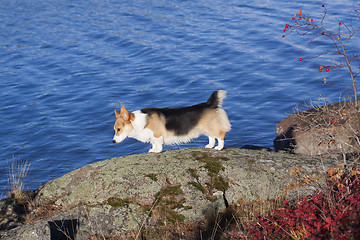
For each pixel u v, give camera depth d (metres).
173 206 6.66
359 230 4.93
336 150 9.12
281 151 9.77
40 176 12.10
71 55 24.16
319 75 18.33
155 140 8.01
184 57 22.47
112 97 17.78
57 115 16.27
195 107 8.04
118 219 6.55
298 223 5.55
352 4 30.45
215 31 27.02
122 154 13.36
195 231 6.40
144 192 6.86
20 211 7.13
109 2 38.56
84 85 19.34
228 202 6.88
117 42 26.22
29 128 15.20
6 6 38.12
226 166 7.32
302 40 23.39
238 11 32.03
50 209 7.11
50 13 35.28
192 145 13.66
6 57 24.11
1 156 13.29
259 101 16.41
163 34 27.27
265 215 6.26
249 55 21.94
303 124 10.43
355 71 18.38
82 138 14.42
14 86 19.50
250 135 13.93
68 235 6.38
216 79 19.06
